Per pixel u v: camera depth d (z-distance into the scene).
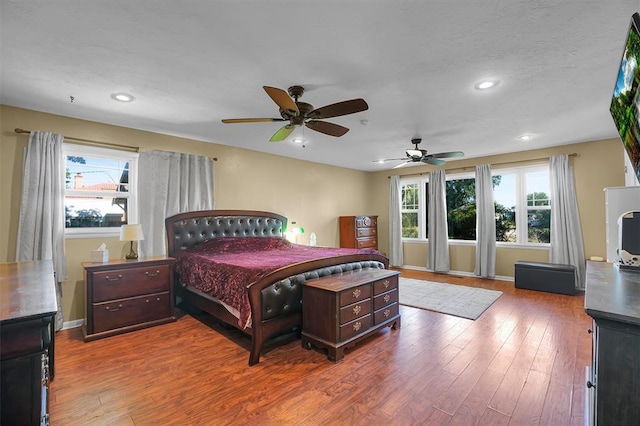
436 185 6.23
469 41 1.95
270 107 3.12
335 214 6.63
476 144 4.78
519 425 1.68
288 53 2.09
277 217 5.33
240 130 3.92
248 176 5.03
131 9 1.63
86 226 3.55
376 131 3.99
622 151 4.40
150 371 2.32
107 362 2.47
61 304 3.29
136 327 3.19
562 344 2.75
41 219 3.08
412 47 2.02
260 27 1.79
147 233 3.86
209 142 4.55
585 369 2.29
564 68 2.31
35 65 2.25
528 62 2.22
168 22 1.75
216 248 4.11
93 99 2.89
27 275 1.75
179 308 3.98
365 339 2.91
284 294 2.68
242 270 2.72
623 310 1.07
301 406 1.87
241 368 2.36
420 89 2.67
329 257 3.20
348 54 2.10
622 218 2.07
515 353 2.58
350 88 2.64
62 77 2.44
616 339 1.05
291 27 1.79
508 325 3.26
